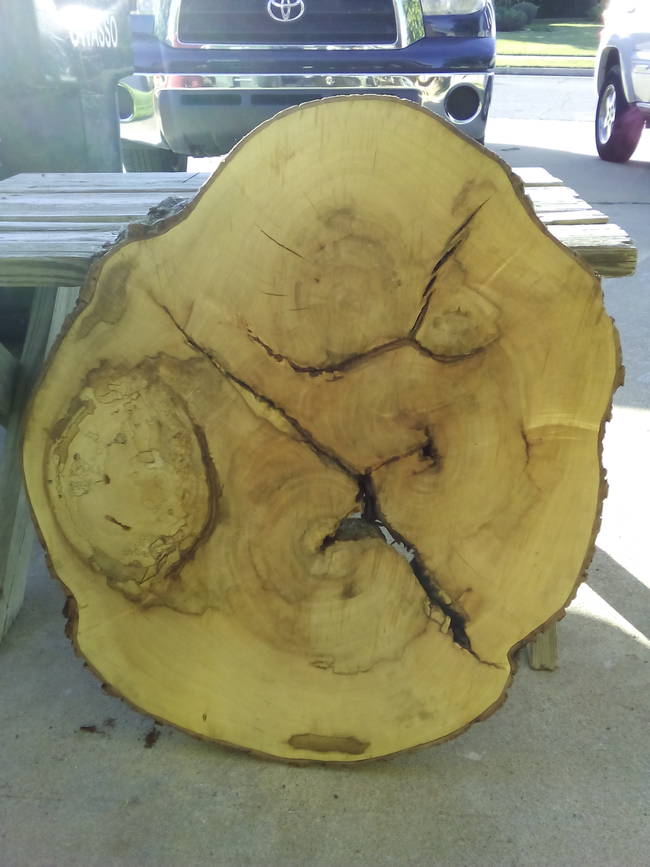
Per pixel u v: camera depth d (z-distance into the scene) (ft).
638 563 7.48
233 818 5.09
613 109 22.30
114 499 4.95
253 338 4.72
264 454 4.90
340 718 5.35
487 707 5.34
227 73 12.91
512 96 34.73
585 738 5.67
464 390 4.83
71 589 5.18
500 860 4.83
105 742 5.63
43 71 8.16
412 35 12.98
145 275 4.66
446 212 4.56
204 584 5.17
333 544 5.09
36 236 5.90
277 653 5.27
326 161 4.48
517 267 4.65
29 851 4.87
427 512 5.01
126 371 4.79
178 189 7.36
